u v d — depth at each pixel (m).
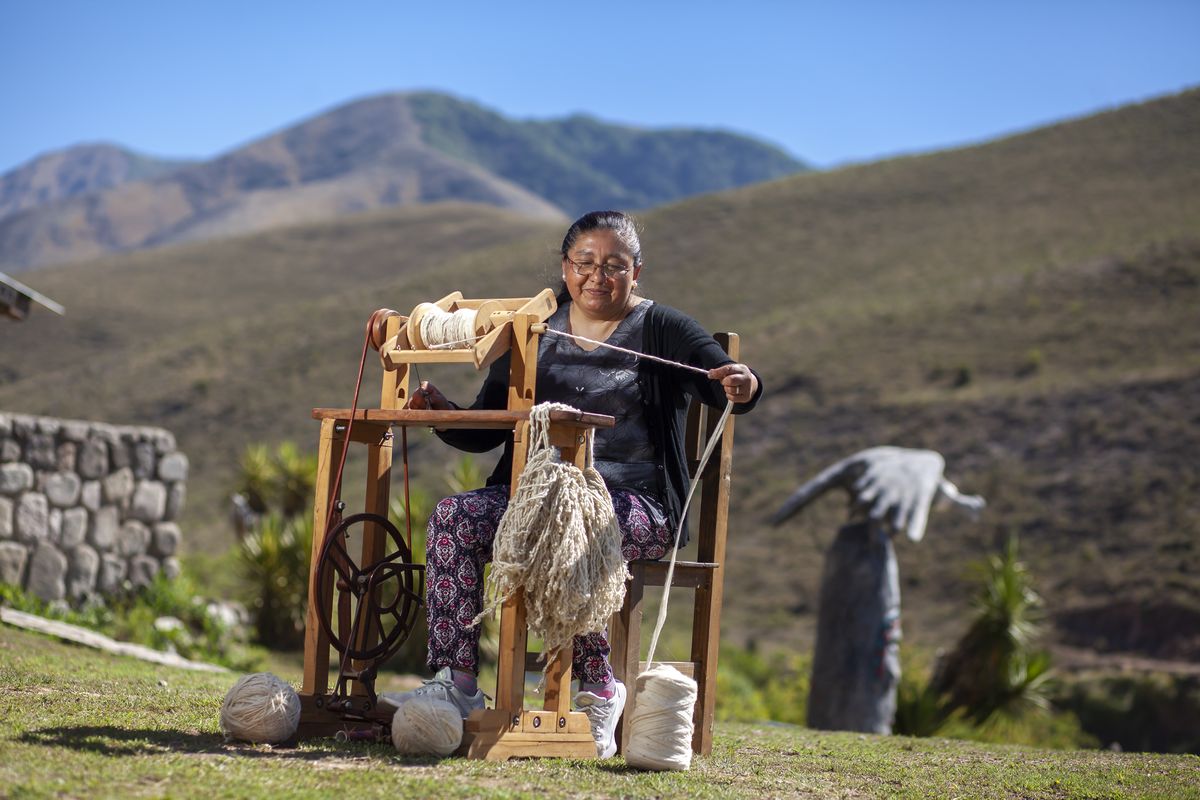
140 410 67.38
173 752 3.44
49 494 13.19
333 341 70.88
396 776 3.22
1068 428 44.78
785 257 70.94
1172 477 41.00
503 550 3.66
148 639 12.50
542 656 4.22
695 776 3.78
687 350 4.23
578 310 4.38
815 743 5.61
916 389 50.47
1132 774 4.47
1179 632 34.47
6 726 3.67
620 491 4.14
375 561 4.12
